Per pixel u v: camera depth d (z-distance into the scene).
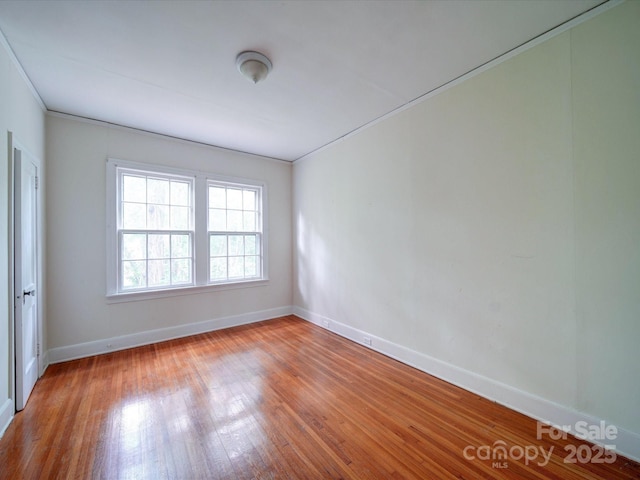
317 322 4.03
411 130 2.69
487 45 1.94
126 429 1.79
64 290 2.84
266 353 3.01
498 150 2.07
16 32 1.77
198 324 3.67
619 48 1.56
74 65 2.11
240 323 4.05
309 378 2.46
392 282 2.91
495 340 2.10
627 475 1.43
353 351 3.07
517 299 1.98
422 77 2.30
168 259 3.50
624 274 1.56
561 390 1.78
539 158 1.87
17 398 1.96
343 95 2.57
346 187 3.50
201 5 1.58
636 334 1.53
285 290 4.55
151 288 3.36
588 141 1.67
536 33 1.83
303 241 4.34
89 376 2.49
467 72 2.23
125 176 3.26
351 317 3.44
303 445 1.65
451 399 2.13
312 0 1.55
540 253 1.87
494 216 2.10
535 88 1.88
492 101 2.10
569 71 1.73
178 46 1.92
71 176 2.89
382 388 2.29
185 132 3.38
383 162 3.00
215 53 2.00
